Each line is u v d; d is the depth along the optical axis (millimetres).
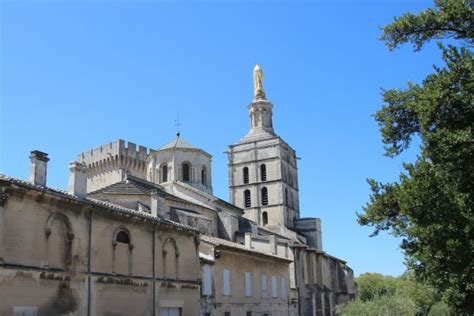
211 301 36469
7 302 20234
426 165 19734
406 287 60688
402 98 21344
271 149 86562
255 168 86688
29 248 21734
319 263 67500
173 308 31531
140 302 28359
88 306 24531
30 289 21453
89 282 24797
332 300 70625
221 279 38562
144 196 45312
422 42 20406
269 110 93312
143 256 29266
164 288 30625
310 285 62344
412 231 20250
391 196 21938
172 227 32000
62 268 23391
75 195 25297
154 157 64125
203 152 64812
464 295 22719
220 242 40969
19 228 21344
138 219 28938
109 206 26969
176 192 59625
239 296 41250
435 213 19172
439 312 49219
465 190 18797
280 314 49500
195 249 34812
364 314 49344
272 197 84438
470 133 17484
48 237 22859
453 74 18141
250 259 44531
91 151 78500
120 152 74812
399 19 20172
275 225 79062
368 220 22656
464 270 19219
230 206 64312
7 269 20406
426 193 19359
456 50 18656
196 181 63062
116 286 26641
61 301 23031
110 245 26828
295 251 58938
